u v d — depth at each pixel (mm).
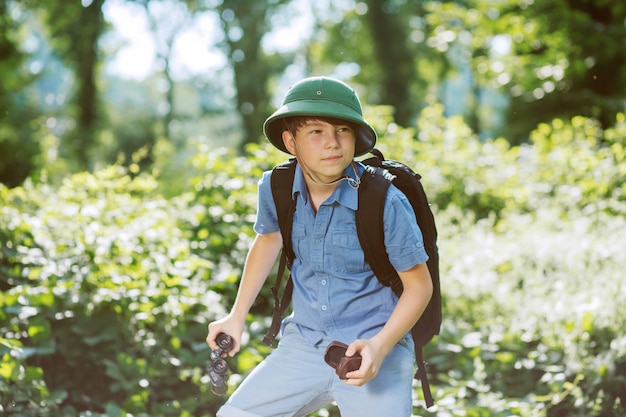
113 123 25891
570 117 14219
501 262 5480
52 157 18453
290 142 2375
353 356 2145
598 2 13531
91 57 24484
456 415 3787
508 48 14977
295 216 2375
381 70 25188
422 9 25250
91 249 4277
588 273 4801
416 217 2379
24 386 3500
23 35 24188
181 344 4270
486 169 8453
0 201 5094
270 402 2436
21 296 3910
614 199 6684
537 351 4414
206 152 5703
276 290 2566
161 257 4301
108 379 3998
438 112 9445
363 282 2338
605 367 3871
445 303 5109
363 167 2334
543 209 6988
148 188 5547
